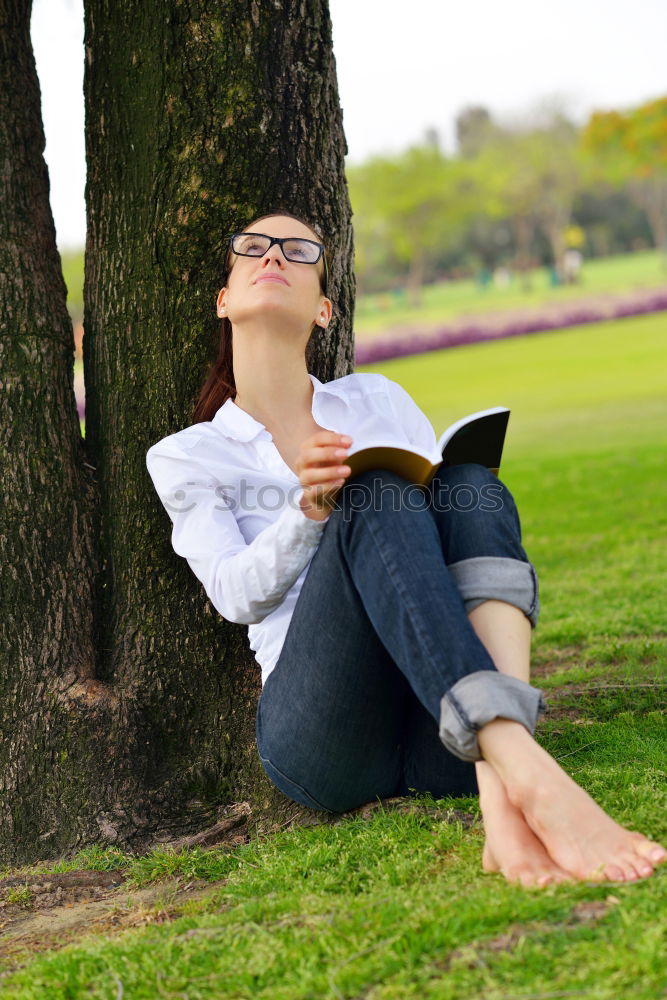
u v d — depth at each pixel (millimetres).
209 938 1802
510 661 1882
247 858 2359
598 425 14219
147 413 2926
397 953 1565
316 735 2180
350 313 3127
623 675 3619
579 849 1683
